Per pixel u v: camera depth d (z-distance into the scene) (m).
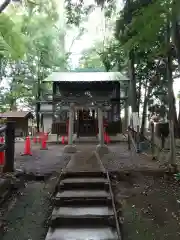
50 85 21.84
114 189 6.60
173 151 7.58
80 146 12.60
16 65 21.72
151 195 6.21
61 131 14.93
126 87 14.84
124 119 17.84
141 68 14.45
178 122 16.11
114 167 8.01
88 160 8.34
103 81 13.48
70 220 4.45
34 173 7.41
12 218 5.01
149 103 16.80
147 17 3.76
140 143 10.96
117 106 15.12
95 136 15.62
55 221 4.41
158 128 10.78
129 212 5.32
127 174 7.38
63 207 4.98
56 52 22.14
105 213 4.63
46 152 11.33
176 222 4.89
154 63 13.66
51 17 9.25
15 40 5.34
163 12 3.65
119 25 6.08
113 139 15.32
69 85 14.63
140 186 6.84
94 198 5.19
